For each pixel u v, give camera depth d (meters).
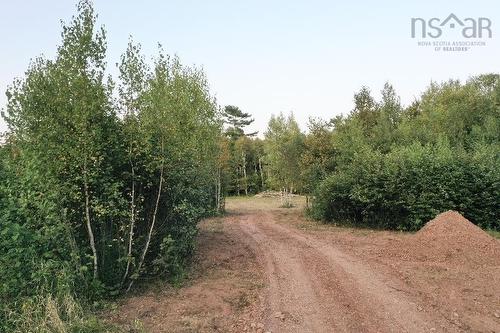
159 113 7.83
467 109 27.66
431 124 27.92
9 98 6.79
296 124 30.72
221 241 13.66
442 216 12.66
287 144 25.30
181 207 8.28
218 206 23.47
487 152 17.61
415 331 6.02
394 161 17.16
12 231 6.23
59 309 5.88
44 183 6.64
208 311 6.79
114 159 7.68
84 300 6.67
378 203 16.84
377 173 17.00
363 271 9.31
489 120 25.38
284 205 31.50
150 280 8.36
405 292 7.78
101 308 6.72
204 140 14.79
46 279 6.18
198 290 7.90
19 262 6.13
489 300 7.35
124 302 7.11
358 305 7.12
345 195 17.75
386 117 26.52
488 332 5.98
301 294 7.78
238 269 9.80
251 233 15.88
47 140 6.77
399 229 16.38
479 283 8.33
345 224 18.22
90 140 6.94
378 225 17.14
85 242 7.46
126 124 7.77
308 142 23.22
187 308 6.88
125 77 7.68
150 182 8.20
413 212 16.02
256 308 7.01
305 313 6.79
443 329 6.08
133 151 7.83
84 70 7.12
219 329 6.11
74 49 6.98
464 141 24.53
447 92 36.12
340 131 23.64
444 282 8.38
